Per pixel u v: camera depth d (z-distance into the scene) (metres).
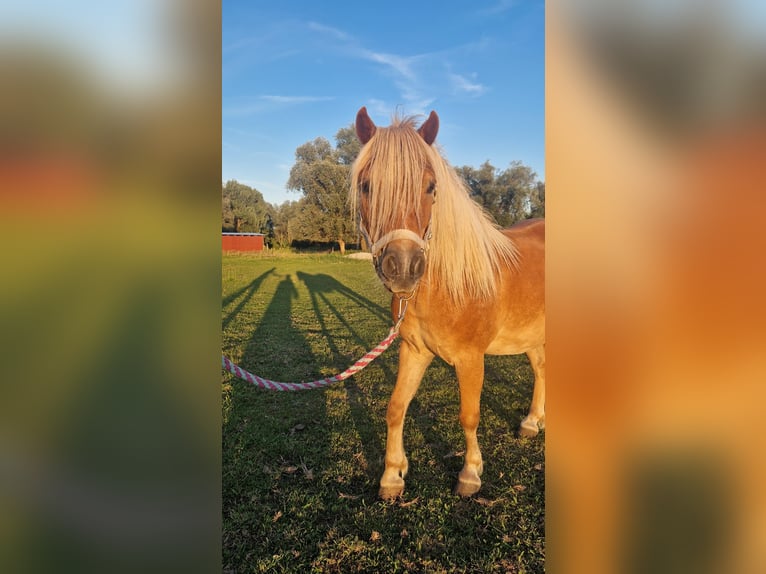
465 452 2.74
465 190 2.34
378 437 3.13
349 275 14.10
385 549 2.05
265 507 2.36
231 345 5.64
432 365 4.82
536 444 3.02
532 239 2.88
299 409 3.62
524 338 2.65
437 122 2.07
